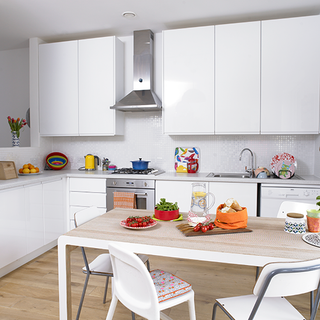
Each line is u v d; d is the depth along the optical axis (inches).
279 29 122.3
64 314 63.8
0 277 104.3
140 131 156.0
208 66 130.2
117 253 50.6
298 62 121.3
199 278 103.2
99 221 72.7
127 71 154.7
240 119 127.7
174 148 151.6
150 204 132.0
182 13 124.7
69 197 142.6
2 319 79.2
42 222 124.3
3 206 102.8
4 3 115.3
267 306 54.8
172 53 134.0
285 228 64.2
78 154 165.3
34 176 128.6
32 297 90.9
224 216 65.8
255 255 50.3
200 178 125.3
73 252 127.7
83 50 146.0
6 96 169.0
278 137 138.7
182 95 133.6
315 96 120.6
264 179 119.3
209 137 146.8
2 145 170.9
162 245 55.2
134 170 142.4
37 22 133.4
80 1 114.0
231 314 51.9
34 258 122.2
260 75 125.2
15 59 167.6
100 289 95.7
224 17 128.4
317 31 119.1
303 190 115.2
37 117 153.8
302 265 43.1
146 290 49.9
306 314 80.4
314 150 135.3
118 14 125.7
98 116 145.4
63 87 149.5
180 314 81.0
